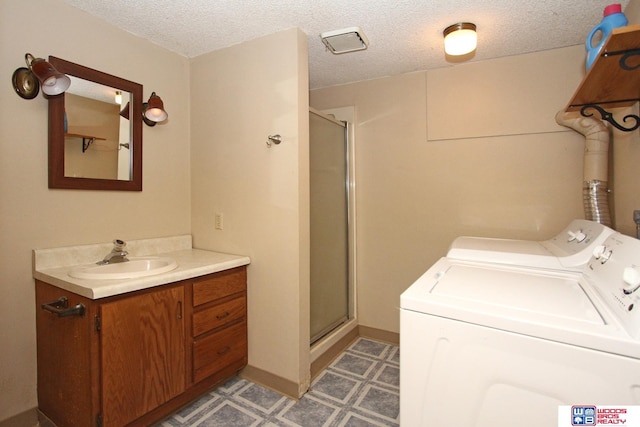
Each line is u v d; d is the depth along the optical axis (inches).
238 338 77.9
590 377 32.2
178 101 88.1
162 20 71.1
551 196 82.6
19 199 60.7
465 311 38.2
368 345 102.8
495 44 79.8
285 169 74.2
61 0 64.7
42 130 63.4
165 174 85.6
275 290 76.4
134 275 58.5
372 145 105.3
